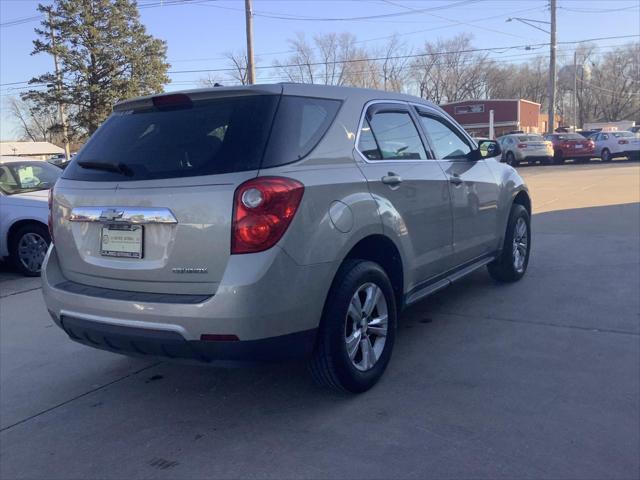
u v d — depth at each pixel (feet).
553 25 108.99
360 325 12.34
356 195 11.86
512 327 16.24
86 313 11.29
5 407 13.08
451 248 15.78
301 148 11.09
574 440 10.34
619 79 257.75
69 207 11.93
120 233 11.14
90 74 114.83
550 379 12.82
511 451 10.08
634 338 14.96
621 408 11.41
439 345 15.17
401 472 9.64
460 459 9.92
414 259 14.01
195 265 10.31
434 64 197.36
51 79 114.73
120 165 11.27
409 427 11.08
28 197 26.99
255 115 10.87
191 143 10.97
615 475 9.31
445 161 15.93
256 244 10.02
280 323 10.34
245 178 10.17
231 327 9.98
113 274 11.23
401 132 14.48
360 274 11.87
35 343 17.30
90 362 15.60
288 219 10.27
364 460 10.07
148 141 11.46
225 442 11.02
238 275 9.96
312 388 13.14
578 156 91.91
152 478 10.00
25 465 10.64
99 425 12.04
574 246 26.14
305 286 10.58
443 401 12.06
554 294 19.11
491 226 18.17
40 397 13.51
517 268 20.57
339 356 11.58
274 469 10.00
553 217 35.01
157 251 10.68
